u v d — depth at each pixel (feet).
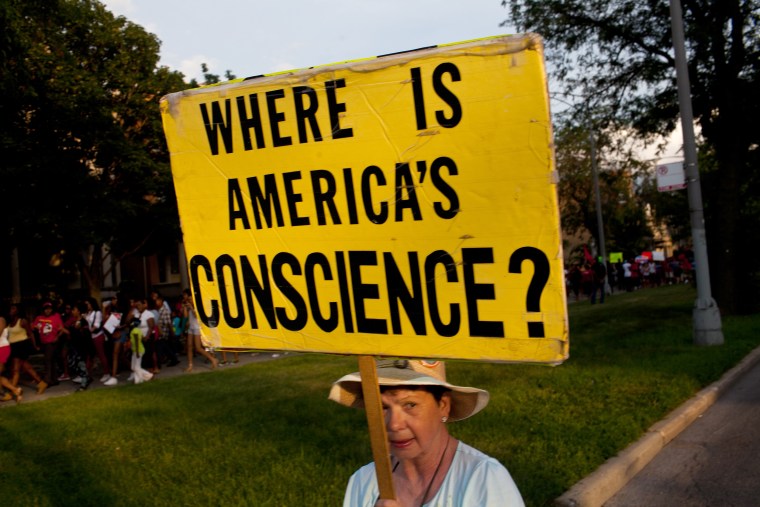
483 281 6.14
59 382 49.44
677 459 21.27
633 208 137.28
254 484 18.62
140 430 27.40
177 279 121.29
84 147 61.93
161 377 47.26
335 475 18.95
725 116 58.03
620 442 21.11
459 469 6.36
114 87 66.85
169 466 21.39
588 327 57.77
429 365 6.72
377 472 6.42
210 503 17.53
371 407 6.51
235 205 7.39
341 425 25.30
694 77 56.95
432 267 6.37
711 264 61.26
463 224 6.18
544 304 5.93
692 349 40.09
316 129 6.84
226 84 7.30
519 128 5.88
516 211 5.95
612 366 34.91
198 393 36.88
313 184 6.91
